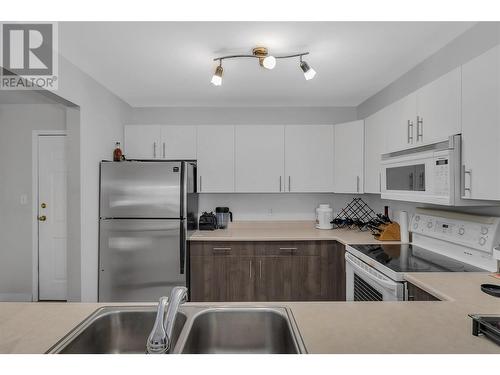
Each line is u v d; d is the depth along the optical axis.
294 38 1.90
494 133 1.34
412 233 2.38
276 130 3.19
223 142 3.18
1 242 3.27
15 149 3.27
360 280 2.13
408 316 1.03
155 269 2.64
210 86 2.79
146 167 2.64
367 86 2.80
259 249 2.84
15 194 3.27
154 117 3.46
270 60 1.92
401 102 2.15
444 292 1.30
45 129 3.27
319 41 1.94
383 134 2.47
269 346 1.11
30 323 0.99
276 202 3.48
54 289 3.28
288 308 1.11
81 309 1.11
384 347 0.81
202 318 1.10
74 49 2.03
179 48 2.02
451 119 1.61
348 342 0.84
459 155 1.54
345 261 2.60
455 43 1.90
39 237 3.28
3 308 1.12
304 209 3.48
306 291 2.83
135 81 2.65
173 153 3.18
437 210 2.10
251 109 3.48
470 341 0.85
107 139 2.84
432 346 0.82
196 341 1.06
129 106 3.38
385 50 2.07
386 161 2.22
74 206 2.37
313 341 0.85
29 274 3.28
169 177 2.63
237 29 1.79
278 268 2.84
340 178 3.09
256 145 3.19
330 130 3.17
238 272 2.84
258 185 3.19
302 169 3.19
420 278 1.52
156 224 2.63
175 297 0.92
